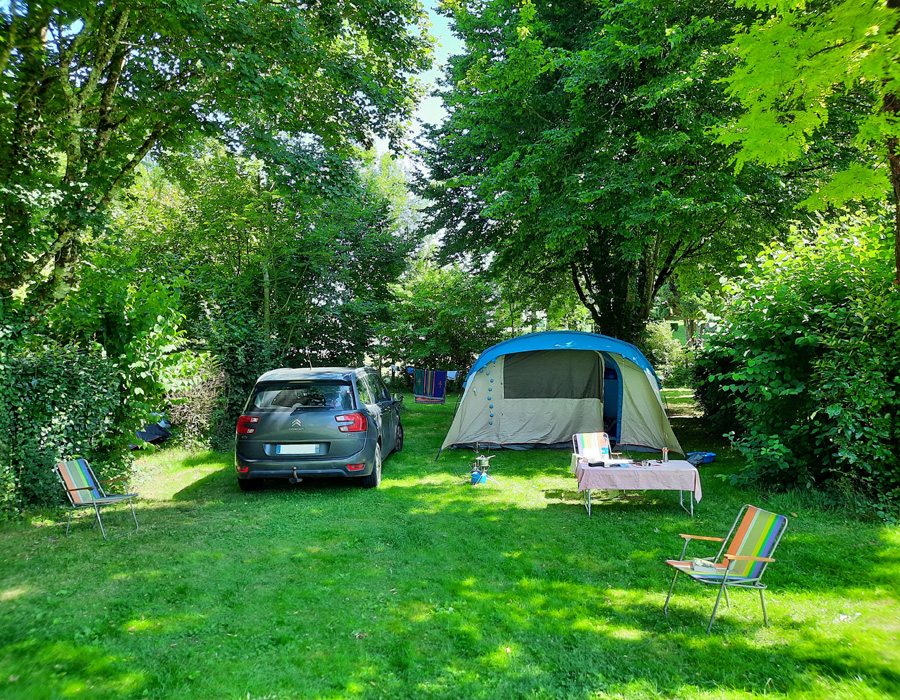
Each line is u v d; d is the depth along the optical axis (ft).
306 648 11.91
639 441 34.91
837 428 21.11
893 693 10.08
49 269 33.88
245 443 24.90
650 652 11.75
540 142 39.04
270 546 18.45
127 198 34.78
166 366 28.35
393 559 17.35
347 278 65.51
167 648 11.84
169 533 19.75
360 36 37.58
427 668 11.16
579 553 17.85
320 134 38.14
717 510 22.54
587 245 49.57
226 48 27.73
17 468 21.75
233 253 58.65
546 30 43.68
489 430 37.11
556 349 34.14
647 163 35.78
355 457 25.07
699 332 29.17
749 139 17.97
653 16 36.37
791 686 10.36
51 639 12.03
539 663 11.37
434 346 84.64
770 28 16.02
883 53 14.19
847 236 24.91
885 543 17.85
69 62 27.30
